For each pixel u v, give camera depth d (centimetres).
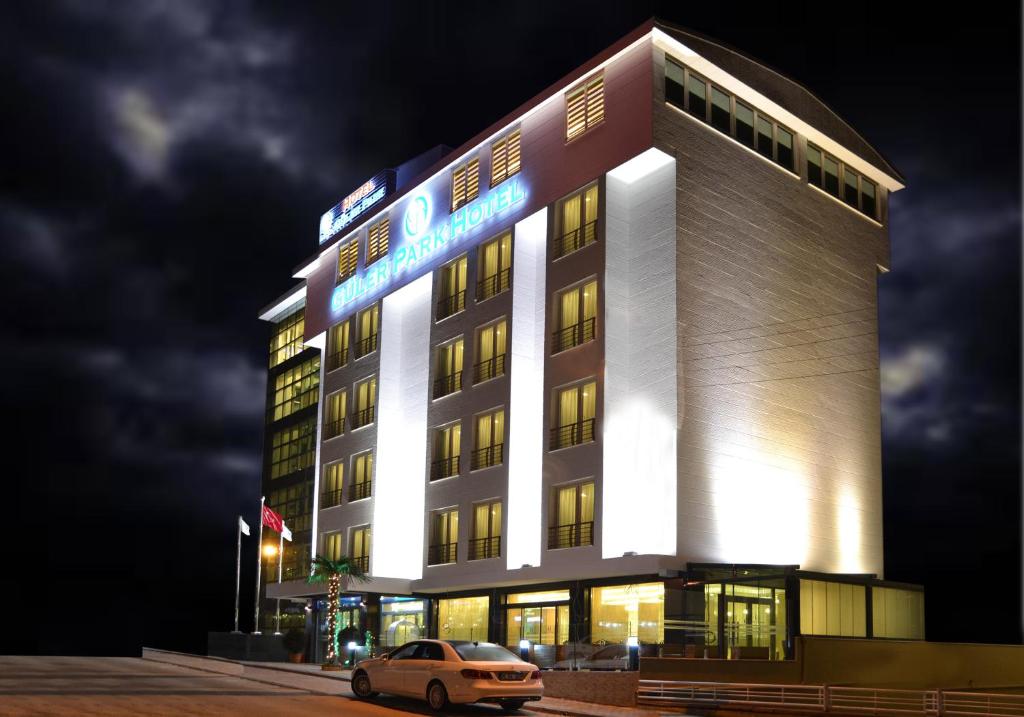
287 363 6319
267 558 6116
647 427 3612
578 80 3978
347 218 5544
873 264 4538
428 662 2352
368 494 4800
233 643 5259
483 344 4234
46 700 2227
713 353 3706
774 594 3359
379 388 4831
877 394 4400
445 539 4272
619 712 2453
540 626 3881
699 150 3803
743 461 3734
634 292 3762
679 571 3344
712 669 2620
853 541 4128
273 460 6284
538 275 4091
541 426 3978
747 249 3916
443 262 4544
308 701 2417
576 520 3628
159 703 2239
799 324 4081
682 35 3769
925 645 2852
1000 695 2058
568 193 3919
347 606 4803
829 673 2545
